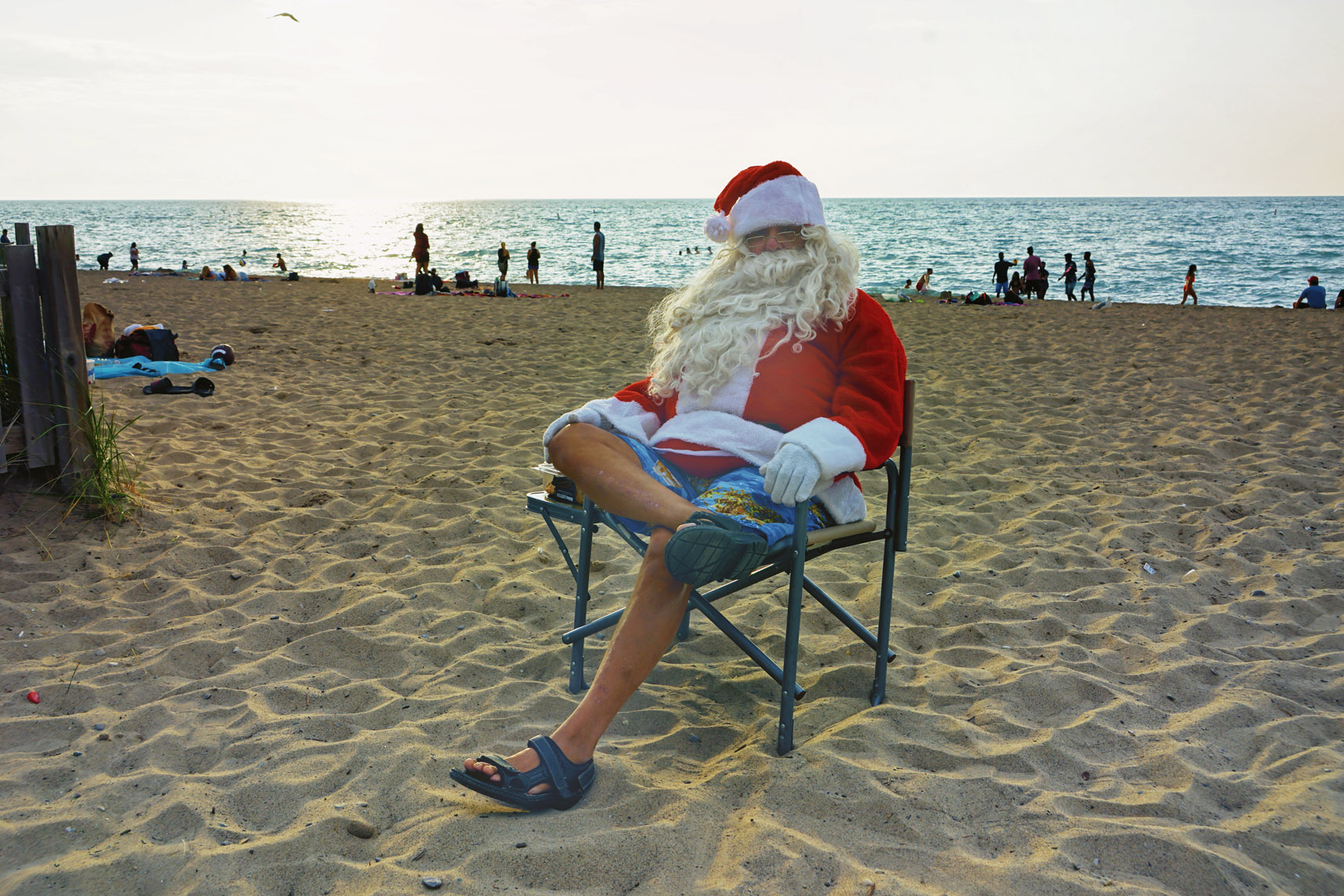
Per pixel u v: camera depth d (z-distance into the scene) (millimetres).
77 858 1812
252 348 9352
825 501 2281
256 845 1867
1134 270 40438
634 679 2004
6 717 2395
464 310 14695
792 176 2432
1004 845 1880
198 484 4543
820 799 2012
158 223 114062
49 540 3652
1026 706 2535
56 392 3967
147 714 2422
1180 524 4121
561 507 2555
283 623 3051
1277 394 7055
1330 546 3818
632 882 1755
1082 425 6148
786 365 2311
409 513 4223
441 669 2781
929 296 22578
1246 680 2650
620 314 14227
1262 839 1877
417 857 1835
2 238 3961
